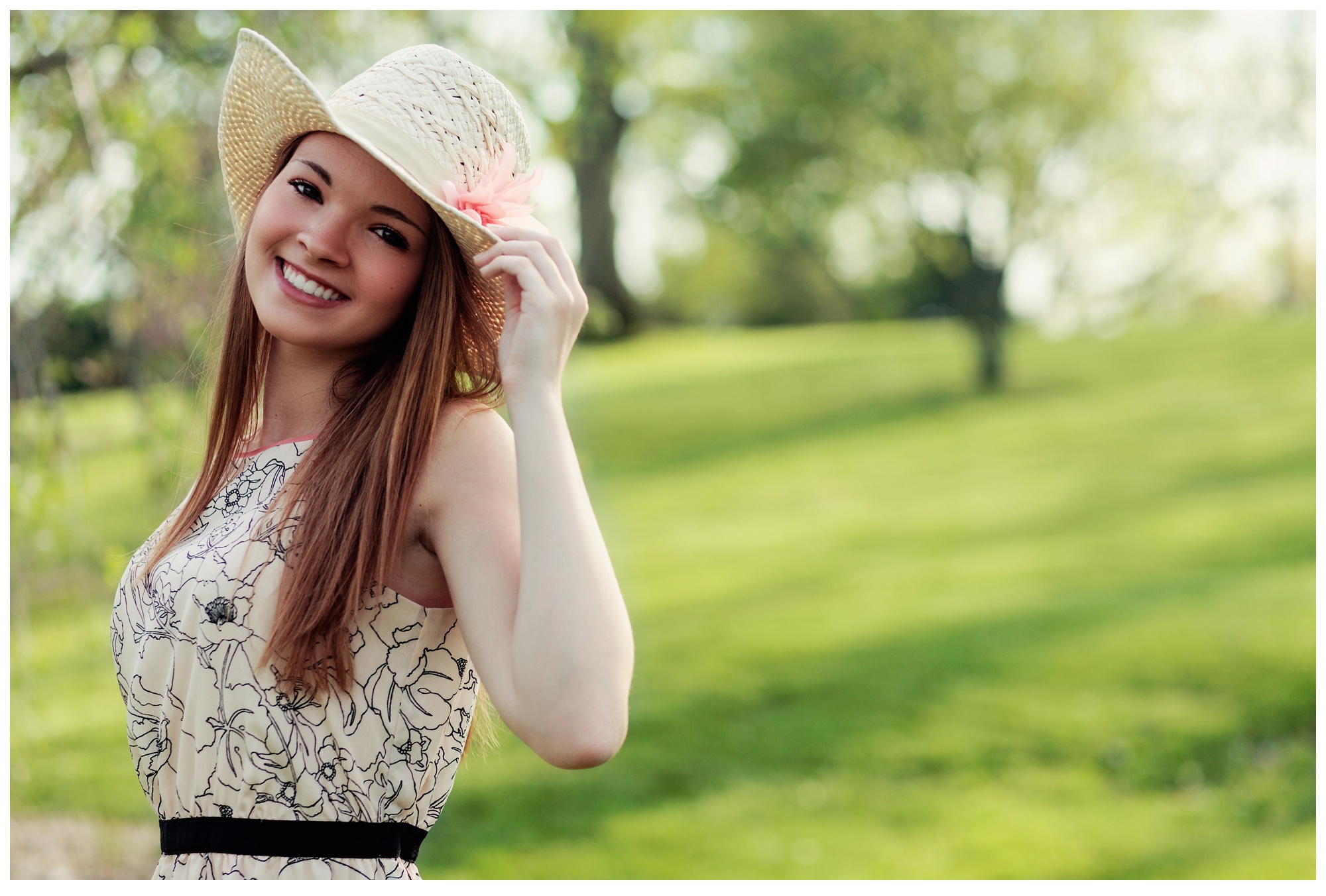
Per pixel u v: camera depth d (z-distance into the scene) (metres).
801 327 38.75
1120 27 21.69
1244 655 9.28
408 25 5.09
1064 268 24.39
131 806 5.96
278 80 1.54
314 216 1.51
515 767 7.53
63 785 6.22
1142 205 23.62
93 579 4.40
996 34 22.27
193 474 2.05
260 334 1.68
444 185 1.48
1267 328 26.39
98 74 4.35
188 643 1.46
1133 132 22.69
